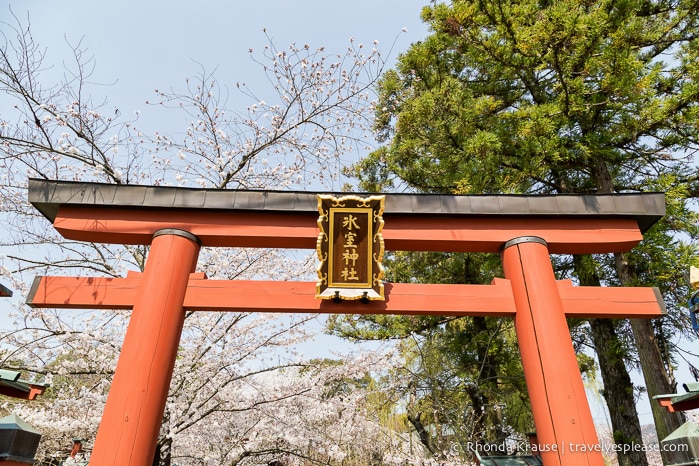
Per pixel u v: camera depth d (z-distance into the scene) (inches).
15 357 262.5
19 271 276.7
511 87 426.3
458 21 366.9
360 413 368.2
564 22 306.8
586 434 159.3
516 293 193.6
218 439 314.5
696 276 166.4
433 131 403.9
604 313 190.7
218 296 189.9
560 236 206.2
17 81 256.2
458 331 461.1
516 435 408.8
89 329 255.6
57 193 200.2
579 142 332.5
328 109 319.0
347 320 456.1
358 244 195.8
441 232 206.8
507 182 347.3
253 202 206.1
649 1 374.9
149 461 157.0
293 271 319.3
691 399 164.1
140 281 187.2
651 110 318.0
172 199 203.8
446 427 417.7
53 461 361.7
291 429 293.0
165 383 170.7
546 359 173.5
